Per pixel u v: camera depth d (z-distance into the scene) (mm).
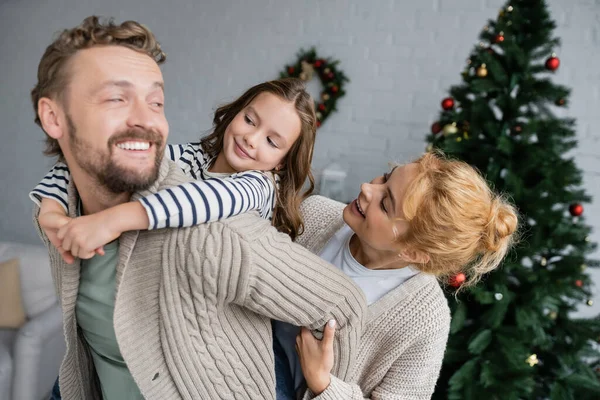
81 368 829
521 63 1590
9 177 3453
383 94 2682
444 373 1772
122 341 671
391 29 2615
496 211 812
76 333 781
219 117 1131
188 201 633
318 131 2842
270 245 686
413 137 2660
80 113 617
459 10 2469
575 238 1599
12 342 2006
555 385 1734
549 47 1643
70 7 3156
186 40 3059
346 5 2682
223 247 640
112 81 606
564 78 2344
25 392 1856
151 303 683
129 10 3113
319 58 2758
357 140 2773
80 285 746
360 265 931
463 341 1703
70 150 654
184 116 3174
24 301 2230
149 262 679
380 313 904
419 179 792
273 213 982
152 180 662
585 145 2361
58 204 719
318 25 2756
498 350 1629
